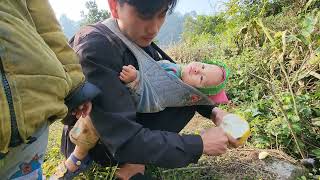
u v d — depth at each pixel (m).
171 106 2.26
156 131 2.02
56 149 3.04
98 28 2.05
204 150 2.04
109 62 1.98
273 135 2.97
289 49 3.70
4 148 1.34
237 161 2.71
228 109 3.70
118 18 2.05
